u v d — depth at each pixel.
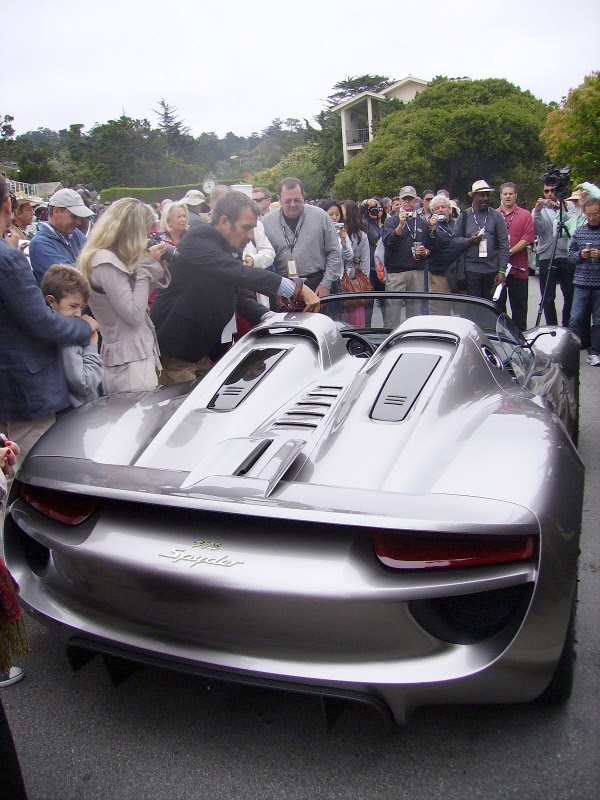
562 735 2.01
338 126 59.56
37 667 2.43
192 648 1.84
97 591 1.96
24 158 51.94
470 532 1.63
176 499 1.74
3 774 1.60
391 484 1.91
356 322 3.55
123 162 67.00
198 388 2.67
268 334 3.01
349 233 7.19
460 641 1.76
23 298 2.86
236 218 3.48
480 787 1.84
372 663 1.73
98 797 1.85
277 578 1.69
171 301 3.69
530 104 41.84
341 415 2.31
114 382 3.50
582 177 21.62
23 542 2.26
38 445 2.33
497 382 2.62
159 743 2.04
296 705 2.19
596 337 6.73
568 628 1.88
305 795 1.83
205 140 146.12
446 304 3.34
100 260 3.32
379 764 1.93
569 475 1.97
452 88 41.53
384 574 1.68
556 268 8.19
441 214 6.82
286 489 1.79
